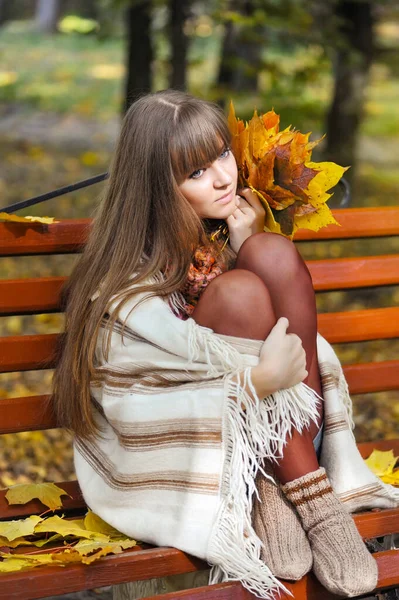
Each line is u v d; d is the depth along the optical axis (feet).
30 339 8.45
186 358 7.32
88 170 32.35
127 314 7.54
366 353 17.61
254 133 8.00
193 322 7.30
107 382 7.62
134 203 7.73
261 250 7.55
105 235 7.89
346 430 7.89
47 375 15.35
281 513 7.11
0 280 8.41
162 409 7.25
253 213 8.06
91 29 25.84
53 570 6.75
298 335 7.54
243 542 6.95
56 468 12.10
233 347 7.20
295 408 7.20
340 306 19.86
